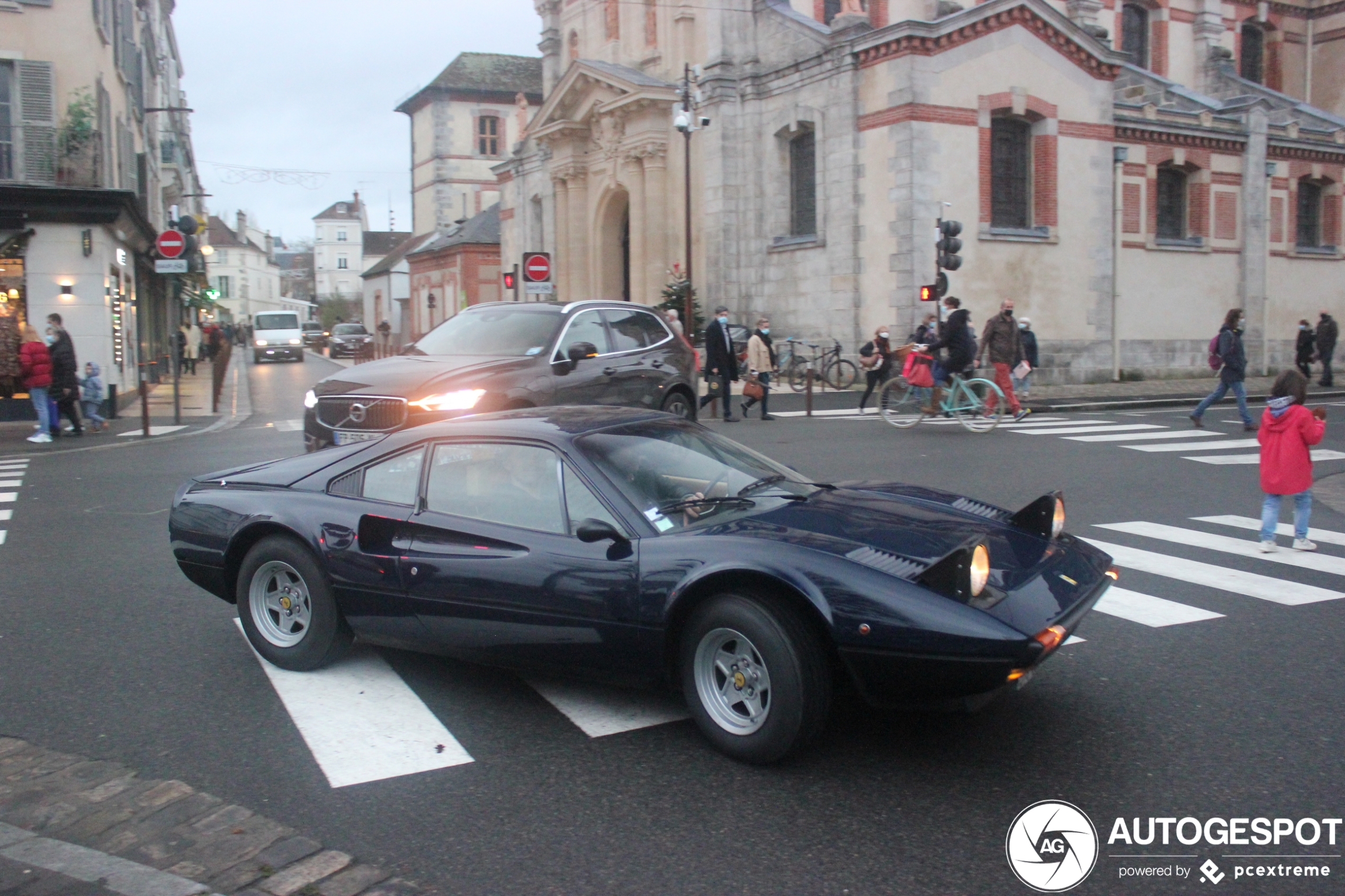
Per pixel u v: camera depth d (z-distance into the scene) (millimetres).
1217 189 30094
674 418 5465
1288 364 32062
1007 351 17500
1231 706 4844
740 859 3494
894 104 24406
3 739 4555
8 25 20531
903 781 4070
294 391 29578
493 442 4977
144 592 7082
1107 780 4078
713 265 29781
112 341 21781
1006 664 3781
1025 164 26219
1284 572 7512
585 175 35625
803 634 4070
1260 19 39719
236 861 3492
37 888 3295
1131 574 7445
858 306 25828
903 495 5246
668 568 4277
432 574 4852
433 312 56812
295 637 5410
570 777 4137
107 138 22016
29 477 12641
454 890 3328
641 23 34344
